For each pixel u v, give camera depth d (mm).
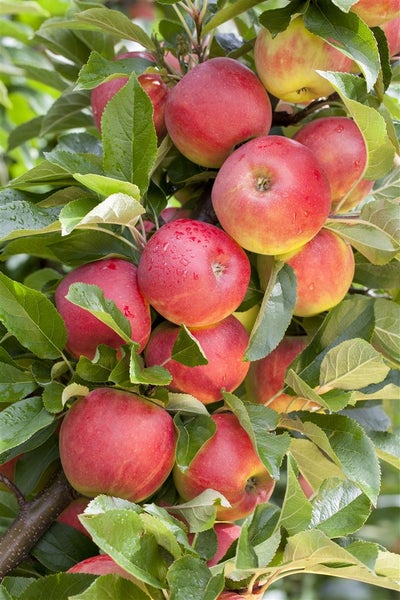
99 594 776
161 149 949
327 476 906
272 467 835
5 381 867
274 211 865
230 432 883
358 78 875
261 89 928
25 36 1573
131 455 847
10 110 1613
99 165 909
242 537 793
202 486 878
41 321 862
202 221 945
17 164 1626
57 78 1227
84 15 967
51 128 1148
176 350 863
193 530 839
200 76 915
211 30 989
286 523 818
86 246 910
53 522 905
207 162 935
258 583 838
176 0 959
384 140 889
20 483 910
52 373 875
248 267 884
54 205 919
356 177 933
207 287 854
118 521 782
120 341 875
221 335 884
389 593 1431
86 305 818
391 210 895
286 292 896
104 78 931
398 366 951
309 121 998
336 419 880
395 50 987
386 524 1446
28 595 806
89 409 855
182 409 878
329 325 927
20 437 825
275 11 903
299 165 877
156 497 914
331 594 1424
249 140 920
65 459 860
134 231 890
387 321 931
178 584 782
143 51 1003
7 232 857
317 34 887
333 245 921
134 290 875
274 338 879
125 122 887
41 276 1170
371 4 908
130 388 860
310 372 914
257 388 967
